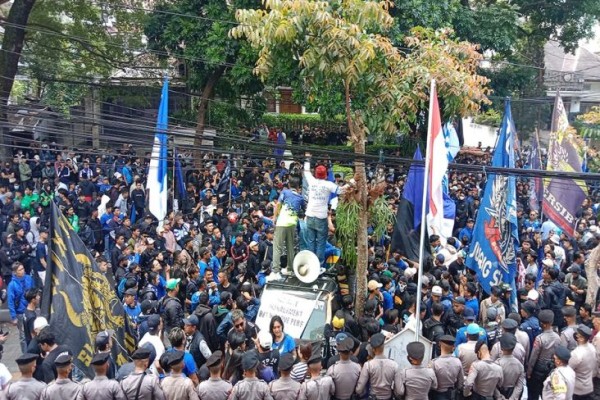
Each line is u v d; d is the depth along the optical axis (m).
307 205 12.48
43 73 26.78
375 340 8.69
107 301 9.60
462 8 25.50
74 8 25.42
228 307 11.30
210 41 23.50
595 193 23.88
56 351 8.62
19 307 13.48
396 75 11.99
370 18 11.41
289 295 11.23
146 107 29.55
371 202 11.91
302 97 19.98
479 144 36.97
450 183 25.30
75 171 22.80
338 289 12.18
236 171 24.56
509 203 13.50
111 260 15.16
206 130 24.69
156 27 25.23
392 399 8.70
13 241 15.62
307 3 10.70
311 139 36.59
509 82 29.44
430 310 11.60
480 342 9.05
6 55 22.80
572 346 10.10
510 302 13.06
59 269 9.16
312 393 8.23
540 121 37.81
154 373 8.77
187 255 14.06
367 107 12.07
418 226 14.26
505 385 9.01
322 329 10.79
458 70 12.29
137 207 19.84
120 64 27.34
